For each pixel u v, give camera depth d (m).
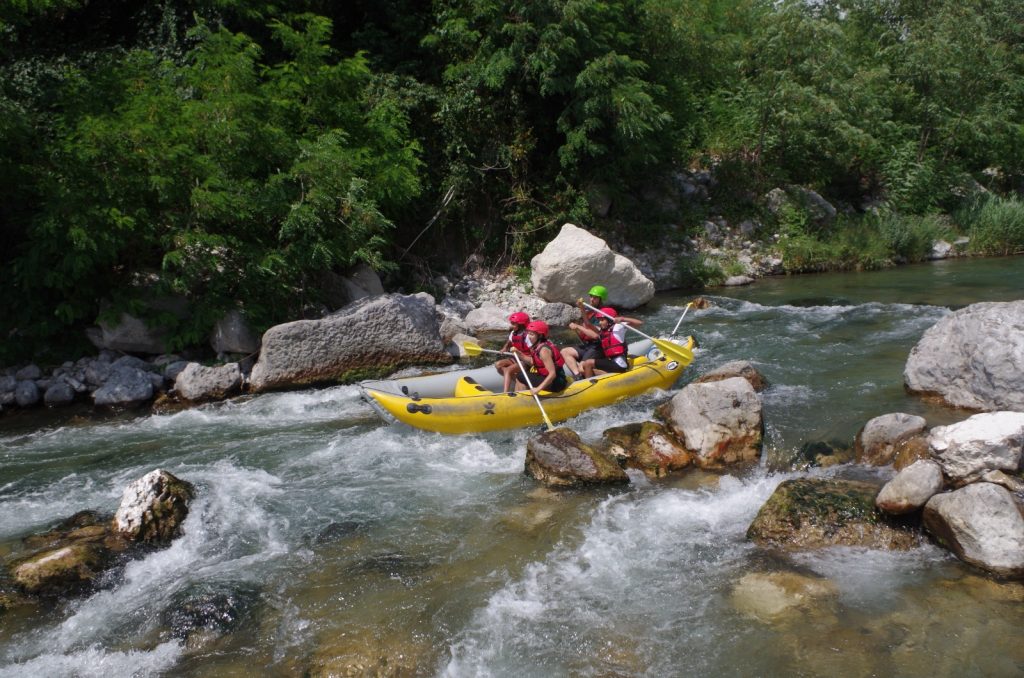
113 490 6.31
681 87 17.69
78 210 8.41
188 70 10.13
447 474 6.48
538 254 14.29
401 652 4.07
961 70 20.25
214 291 9.43
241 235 9.86
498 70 13.78
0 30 9.62
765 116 18.14
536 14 14.02
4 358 8.88
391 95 12.80
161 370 9.09
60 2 10.49
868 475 5.84
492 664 3.97
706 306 13.10
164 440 7.49
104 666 4.05
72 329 9.45
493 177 14.74
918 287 14.00
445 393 7.75
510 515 5.63
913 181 19.44
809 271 16.69
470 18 14.30
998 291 13.24
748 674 3.79
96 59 11.48
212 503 5.92
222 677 3.92
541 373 7.57
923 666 3.75
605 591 4.59
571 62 14.62
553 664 3.96
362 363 9.45
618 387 7.95
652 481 6.15
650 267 15.66
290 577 4.86
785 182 18.44
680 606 4.41
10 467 6.87
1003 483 4.93
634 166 16.91
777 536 5.03
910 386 7.64
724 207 17.69
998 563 4.45
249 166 9.75
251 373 9.14
